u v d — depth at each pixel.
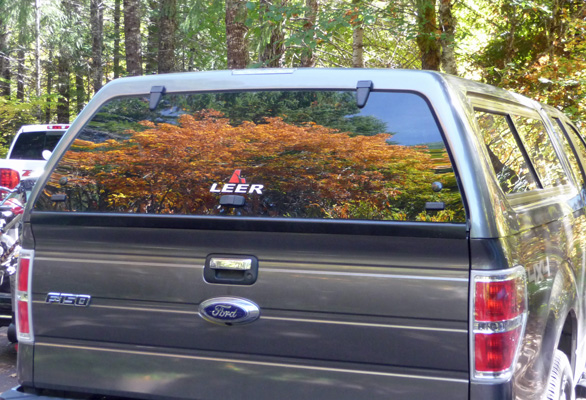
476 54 17.20
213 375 2.82
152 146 3.03
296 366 2.71
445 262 2.51
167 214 2.86
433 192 2.61
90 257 2.98
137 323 2.91
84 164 3.11
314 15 11.03
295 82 2.92
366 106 2.80
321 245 2.65
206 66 25.84
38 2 23.39
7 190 5.80
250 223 2.72
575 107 11.38
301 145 2.82
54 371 3.05
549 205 3.37
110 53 29.47
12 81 24.55
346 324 2.63
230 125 2.94
